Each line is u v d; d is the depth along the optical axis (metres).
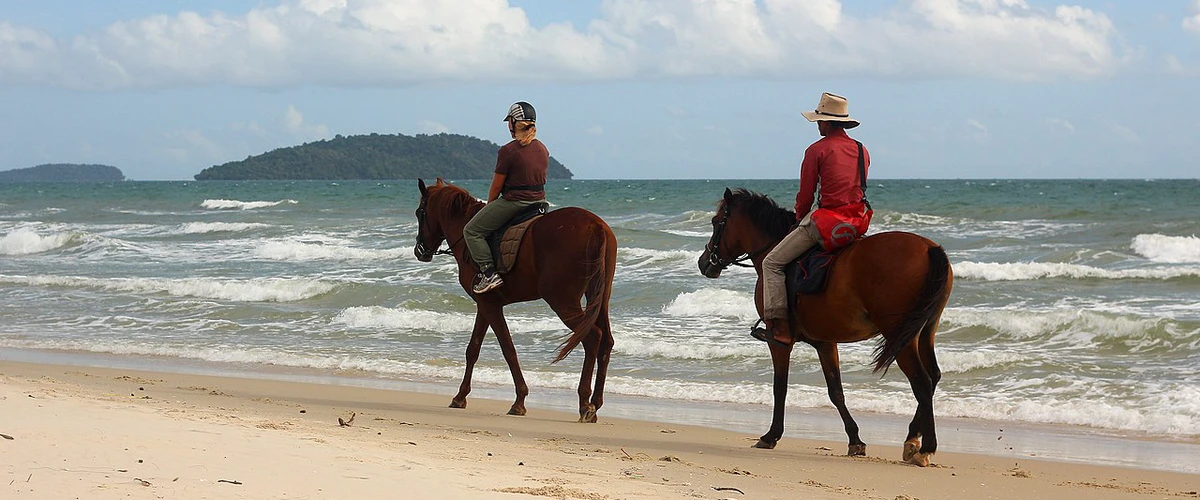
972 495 6.52
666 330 15.69
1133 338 13.71
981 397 11.05
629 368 13.34
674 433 9.05
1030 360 12.50
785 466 7.35
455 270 23.09
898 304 6.82
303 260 26.38
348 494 4.92
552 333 15.85
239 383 11.92
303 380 12.50
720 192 66.94
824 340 7.57
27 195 77.94
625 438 8.62
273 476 5.18
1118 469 7.73
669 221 35.47
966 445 8.88
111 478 4.73
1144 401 10.49
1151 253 24.19
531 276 9.32
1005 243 26.47
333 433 7.48
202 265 26.05
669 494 5.84
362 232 32.84
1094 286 19.33
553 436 8.54
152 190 99.44
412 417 9.45
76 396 8.62
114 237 34.03
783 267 7.55
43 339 15.96
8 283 22.78
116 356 14.49
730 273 21.17
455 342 15.56
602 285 9.05
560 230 9.09
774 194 65.19
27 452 5.20
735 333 15.33
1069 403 10.46
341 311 18.00
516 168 9.44
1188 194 60.53
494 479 5.79
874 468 7.33
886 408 10.73
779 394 8.02
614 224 34.84
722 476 6.77
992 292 18.53
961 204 43.06
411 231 32.56
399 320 17.12
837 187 7.26
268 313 18.22
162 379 12.02
